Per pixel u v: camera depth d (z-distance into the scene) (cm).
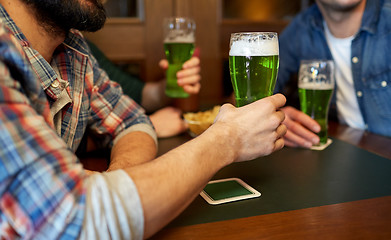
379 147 96
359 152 91
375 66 129
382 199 63
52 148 45
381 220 56
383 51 126
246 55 63
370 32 126
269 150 62
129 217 46
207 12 205
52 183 42
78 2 69
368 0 126
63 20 71
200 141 55
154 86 155
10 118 42
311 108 97
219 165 56
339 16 129
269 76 64
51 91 73
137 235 48
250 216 58
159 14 198
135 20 195
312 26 144
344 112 144
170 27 113
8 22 65
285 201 63
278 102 60
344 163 82
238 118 59
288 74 160
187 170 51
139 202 47
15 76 48
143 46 199
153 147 90
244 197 64
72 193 43
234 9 210
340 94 144
